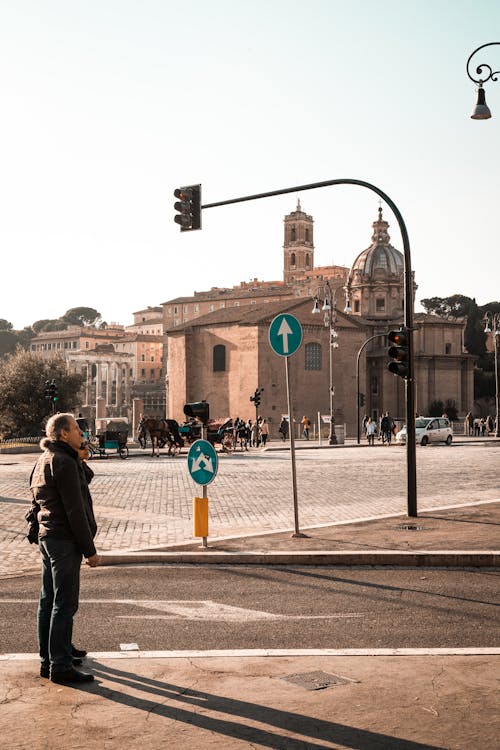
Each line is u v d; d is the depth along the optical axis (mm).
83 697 6449
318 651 7695
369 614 9156
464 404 109688
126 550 12922
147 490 23609
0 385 81438
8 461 41188
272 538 13820
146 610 9328
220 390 100312
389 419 59562
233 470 31328
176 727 5832
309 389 97500
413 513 16406
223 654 7598
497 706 6250
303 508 18625
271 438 94250
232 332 98875
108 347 183750
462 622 8797
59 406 82125
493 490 22500
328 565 12195
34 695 6496
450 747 5500
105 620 8859
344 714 6090
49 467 6973
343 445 56781
